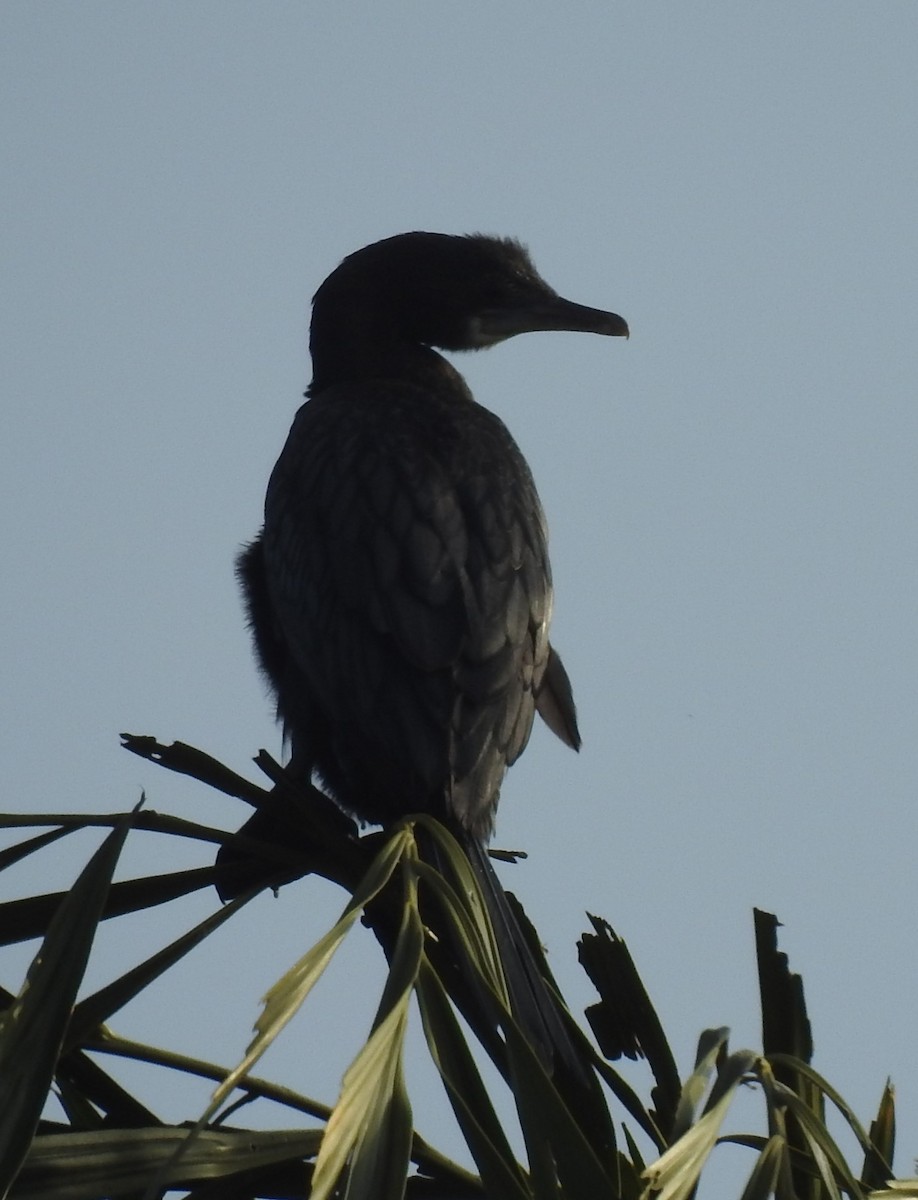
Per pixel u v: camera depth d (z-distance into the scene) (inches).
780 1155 239.8
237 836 313.0
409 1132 221.0
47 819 295.4
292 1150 253.4
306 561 393.1
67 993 244.4
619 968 307.1
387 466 401.7
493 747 369.1
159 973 263.1
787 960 300.8
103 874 257.1
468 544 390.0
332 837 325.1
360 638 375.9
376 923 342.3
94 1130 255.4
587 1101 293.9
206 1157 248.2
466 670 371.2
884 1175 258.1
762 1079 250.1
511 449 429.7
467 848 351.6
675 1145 222.7
